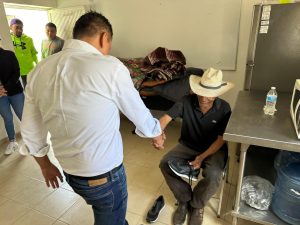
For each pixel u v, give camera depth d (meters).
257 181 1.78
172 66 2.84
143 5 3.28
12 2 3.26
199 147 1.82
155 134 1.09
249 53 2.24
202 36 3.08
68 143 0.97
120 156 1.08
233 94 3.16
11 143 2.84
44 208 1.95
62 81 0.89
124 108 0.95
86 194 1.08
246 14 2.79
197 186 1.66
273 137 1.26
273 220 1.49
